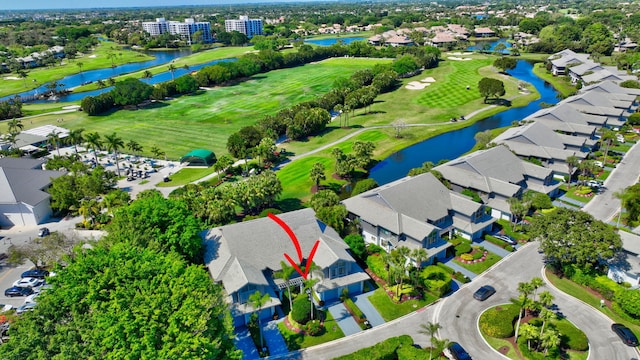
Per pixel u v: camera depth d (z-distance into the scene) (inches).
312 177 3961.6
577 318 2341.3
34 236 3415.4
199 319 1702.8
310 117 5600.4
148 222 2600.9
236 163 4835.1
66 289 1847.9
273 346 2226.9
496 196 3496.6
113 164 4940.9
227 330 1835.6
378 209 3117.6
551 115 5103.3
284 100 7746.1
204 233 2805.1
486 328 2247.8
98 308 1761.8
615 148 4788.4
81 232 3447.3
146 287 1834.4
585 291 2556.6
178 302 1781.5
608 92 6151.6
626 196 3321.9
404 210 3048.7
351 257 2662.4
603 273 2615.7
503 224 3319.4
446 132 5782.5
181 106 7544.3
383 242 3011.8
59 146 5526.6
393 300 2546.8
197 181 4384.8
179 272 1972.2
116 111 7327.8
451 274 2728.8
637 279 2501.2
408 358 2021.4
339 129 5954.7
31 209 3572.8
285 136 5772.6
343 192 4082.2
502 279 2691.9
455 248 2987.2
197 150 4972.9
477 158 3777.1
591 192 3791.8
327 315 2447.1
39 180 3939.5
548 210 3474.4
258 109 7229.3
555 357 2057.1
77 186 3818.9
